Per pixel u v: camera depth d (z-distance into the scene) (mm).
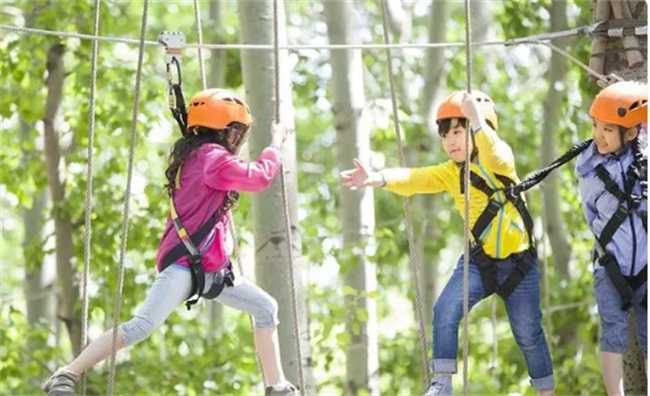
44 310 31781
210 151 11734
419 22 36125
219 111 11883
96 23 12367
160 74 26797
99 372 25078
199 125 11898
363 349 24125
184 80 29531
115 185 26469
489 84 32250
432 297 30172
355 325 23453
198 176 11695
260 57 19031
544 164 29391
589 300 26875
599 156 11883
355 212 24516
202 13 31953
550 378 12312
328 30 24109
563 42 28359
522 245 12070
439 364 11969
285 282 19016
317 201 33250
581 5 25906
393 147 32094
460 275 12172
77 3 25266
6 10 27297
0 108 25672
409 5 34219
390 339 30594
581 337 27047
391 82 12633
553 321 27328
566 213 29641
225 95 12016
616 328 11758
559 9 28438
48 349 26094
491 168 11797
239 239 28734
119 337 11422
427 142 30016
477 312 29453
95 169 26984
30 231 32250
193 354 25953
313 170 35438
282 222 19094
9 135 27516
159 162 31250
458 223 30453
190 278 11609
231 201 11836
